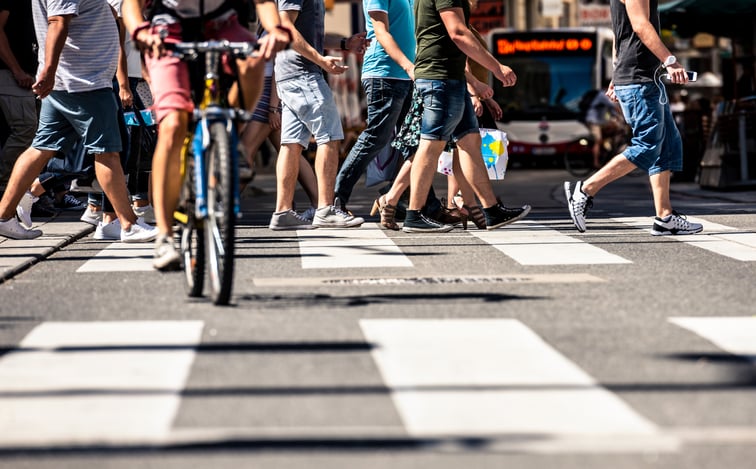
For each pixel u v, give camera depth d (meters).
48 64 17.89
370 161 22.25
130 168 21.55
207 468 7.45
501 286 14.45
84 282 14.96
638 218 24.05
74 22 18.16
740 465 7.48
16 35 26.00
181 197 13.38
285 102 21.17
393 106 21.91
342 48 22.06
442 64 19.97
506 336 11.27
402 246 18.77
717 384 9.44
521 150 63.09
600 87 64.25
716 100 44.75
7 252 17.52
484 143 21.31
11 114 25.95
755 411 8.65
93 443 7.93
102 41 18.34
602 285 14.54
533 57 64.50
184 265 13.58
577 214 20.84
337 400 8.95
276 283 14.78
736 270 15.91
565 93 64.19
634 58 20.09
